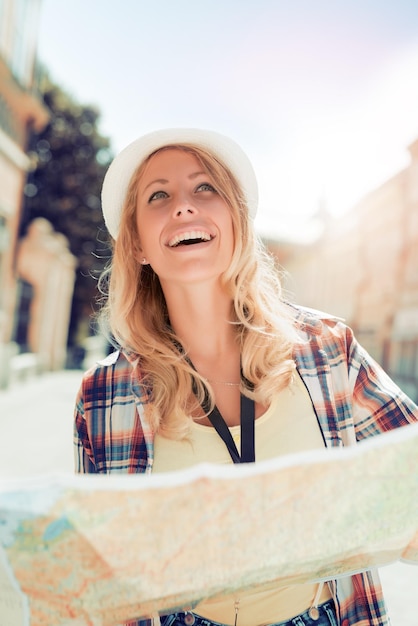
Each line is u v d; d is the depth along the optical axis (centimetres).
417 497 110
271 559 108
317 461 101
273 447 140
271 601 130
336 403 146
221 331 157
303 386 147
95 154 2661
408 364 1712
